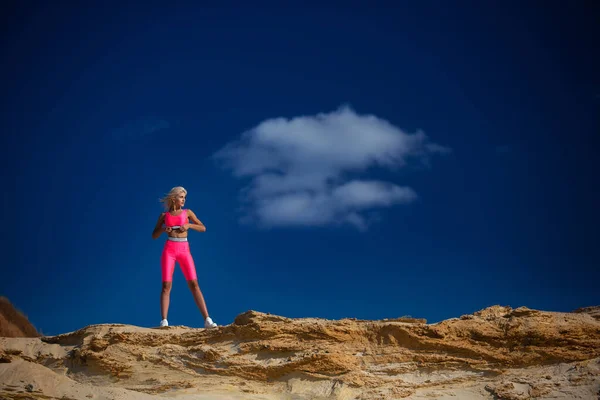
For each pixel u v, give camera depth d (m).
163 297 12.67
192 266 13.05
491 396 10.33
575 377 10.37
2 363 10.93
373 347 11.23
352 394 10.41
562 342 11.01
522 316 11.56
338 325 11.46
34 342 12.34
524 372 10.77
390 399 10.27
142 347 11.66
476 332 11.27
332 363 10.79
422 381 10.74
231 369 11.01
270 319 11.69
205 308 12.88
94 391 10.33
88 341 11.93
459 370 10.91
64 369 11.61
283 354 11.16
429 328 11.24
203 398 10.50
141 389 10.96
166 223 13.05
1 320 20.64
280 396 10.59
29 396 10.02
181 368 11.19
